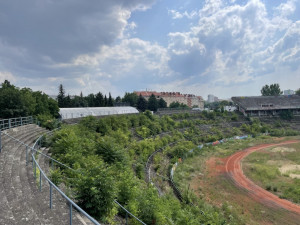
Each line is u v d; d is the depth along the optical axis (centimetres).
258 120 7981
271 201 2455
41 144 2017
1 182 984
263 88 12862
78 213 880
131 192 1285
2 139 1744
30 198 883
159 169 3145
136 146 3447
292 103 9038
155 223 1208
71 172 1293
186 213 1598
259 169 3581
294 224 1980
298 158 4312
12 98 3031
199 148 4891
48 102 4222
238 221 1997
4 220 692
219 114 8331
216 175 3369
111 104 9112
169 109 9162
